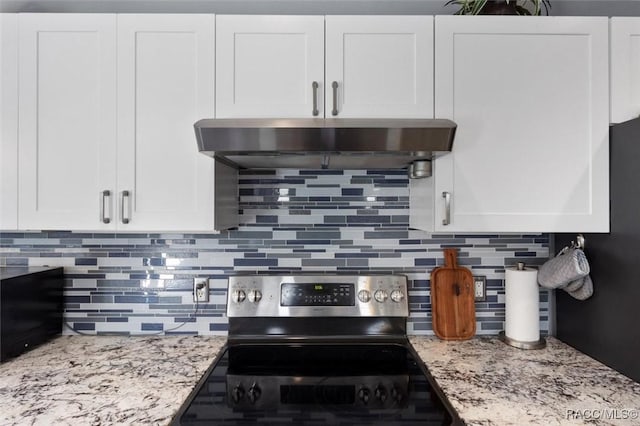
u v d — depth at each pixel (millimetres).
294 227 1560
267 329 1483
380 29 1228
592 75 1238
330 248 1562
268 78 1227
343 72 1229
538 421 921
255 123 1131
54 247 1540
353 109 1230
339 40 1228
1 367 1222
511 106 1235
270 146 1150
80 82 1232
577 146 1237
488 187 1231
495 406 987
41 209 1233
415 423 950
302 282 1467
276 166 1512
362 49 1229
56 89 1232
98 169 1231
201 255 1552
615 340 1191
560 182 1236
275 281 1469
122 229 1232
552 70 1239
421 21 1229
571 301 1409
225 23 1224
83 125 1233
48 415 939
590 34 1237
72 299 1540
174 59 1227
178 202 1231
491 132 1232
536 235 1556
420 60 1229
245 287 1467
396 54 1230
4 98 1233
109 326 1544
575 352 1358
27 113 1232
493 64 1234
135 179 1230
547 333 1554
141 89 1226
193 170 1231
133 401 1015
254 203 1561
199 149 1157
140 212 1230
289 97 1230
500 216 1231
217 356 1334
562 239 1466
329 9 1528
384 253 1563
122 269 1543
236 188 1523
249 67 1227
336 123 1140
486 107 1232
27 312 1333
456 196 1232
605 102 1236
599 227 1227
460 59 1233
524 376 1159
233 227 1524
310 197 1562
